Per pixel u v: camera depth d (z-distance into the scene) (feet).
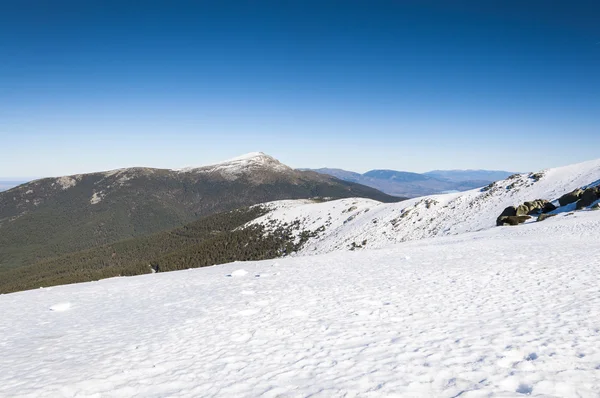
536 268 59.00
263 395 20.27
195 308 46.14
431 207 339.57
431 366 22.62
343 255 105.60
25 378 25.36
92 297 64.44
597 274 50.62
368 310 38.45
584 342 25.29
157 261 572.10
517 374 20.80
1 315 52.80
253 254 490.49
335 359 25.08
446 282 52.39
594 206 158.30
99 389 22.70
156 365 26.40
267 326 34.83
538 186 278.46
